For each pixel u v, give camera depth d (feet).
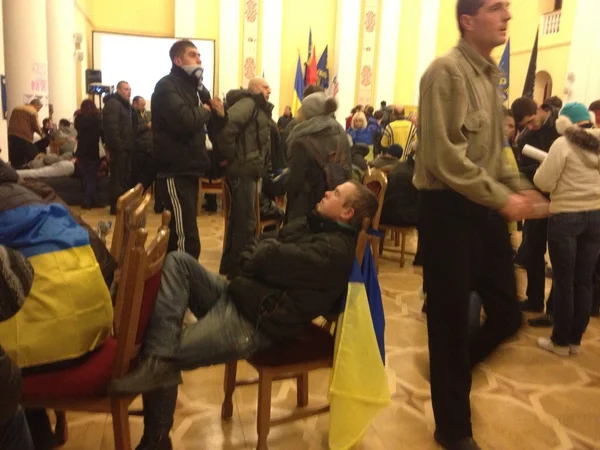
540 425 7.73
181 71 10.34
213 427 7.27
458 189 5.71
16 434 4.23
